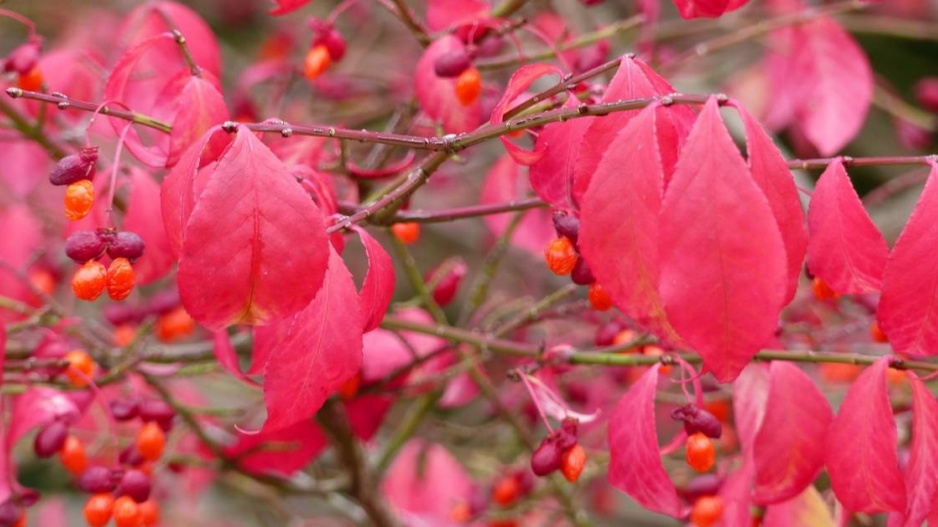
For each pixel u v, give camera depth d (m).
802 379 0.75
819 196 0.72
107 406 0.78
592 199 0.69
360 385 0.85
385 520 0.91
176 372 0.84
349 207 0.77
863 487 0.73
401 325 0.83
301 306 0.69
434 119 0.78
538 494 0.92
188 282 0.68
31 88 0.80
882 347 0.90
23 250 0.92
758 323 0.68
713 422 0.75
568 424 0.76
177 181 0.70
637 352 0.82
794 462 0.76
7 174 0.92
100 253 0.71
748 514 0.77
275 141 0.79
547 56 0.83
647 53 0.93
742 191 0.67
